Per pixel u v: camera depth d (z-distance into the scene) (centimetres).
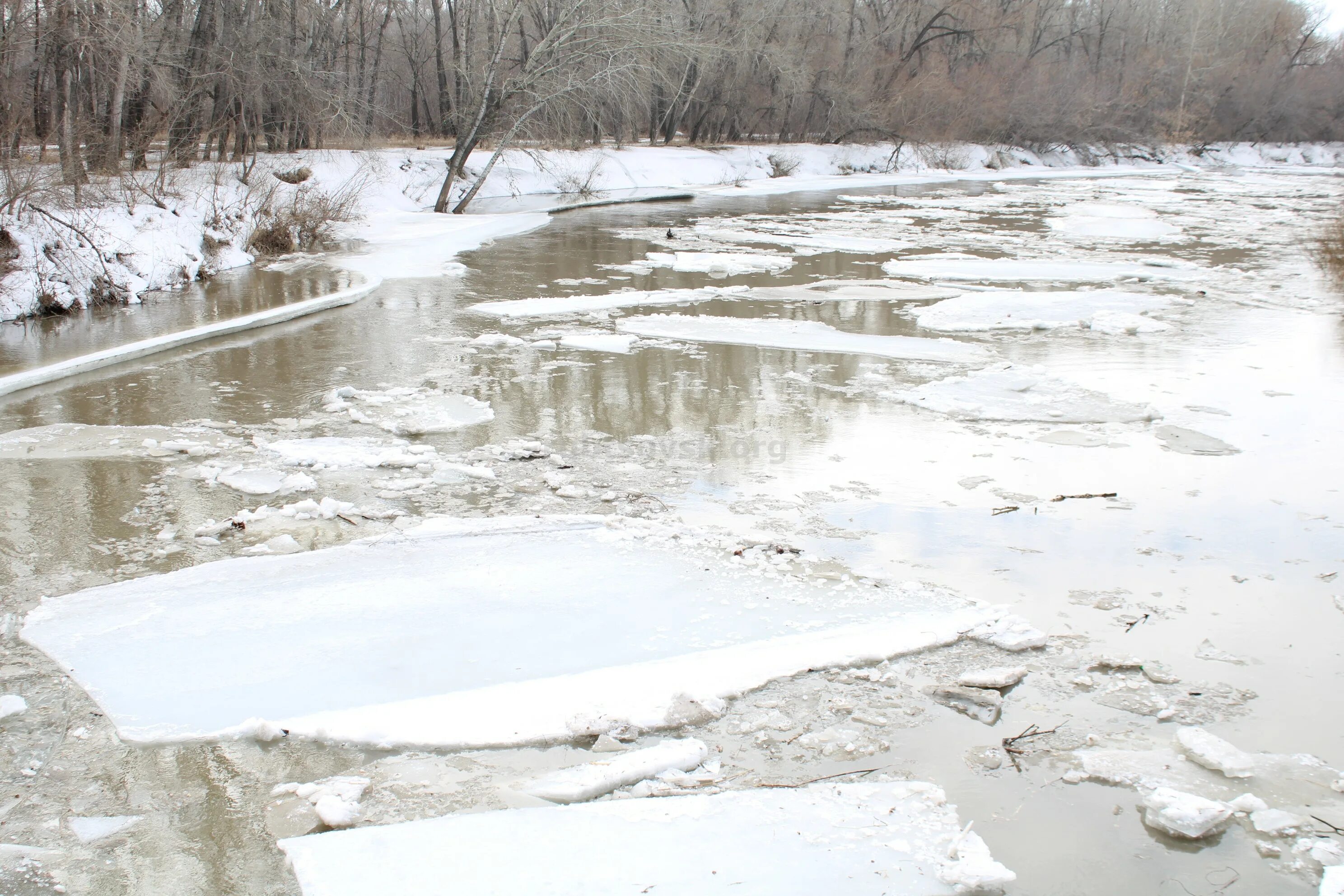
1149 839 398
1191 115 6450
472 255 2086
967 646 547
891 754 451
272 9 2644
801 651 533
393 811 407
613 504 743
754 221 2838
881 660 530
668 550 657
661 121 4722
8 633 543
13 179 1487
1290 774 438
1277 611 596
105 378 1095
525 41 3706
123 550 650
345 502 736
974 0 5562
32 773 427
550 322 1404
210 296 1588
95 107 2045
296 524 695
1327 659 542
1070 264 1998
